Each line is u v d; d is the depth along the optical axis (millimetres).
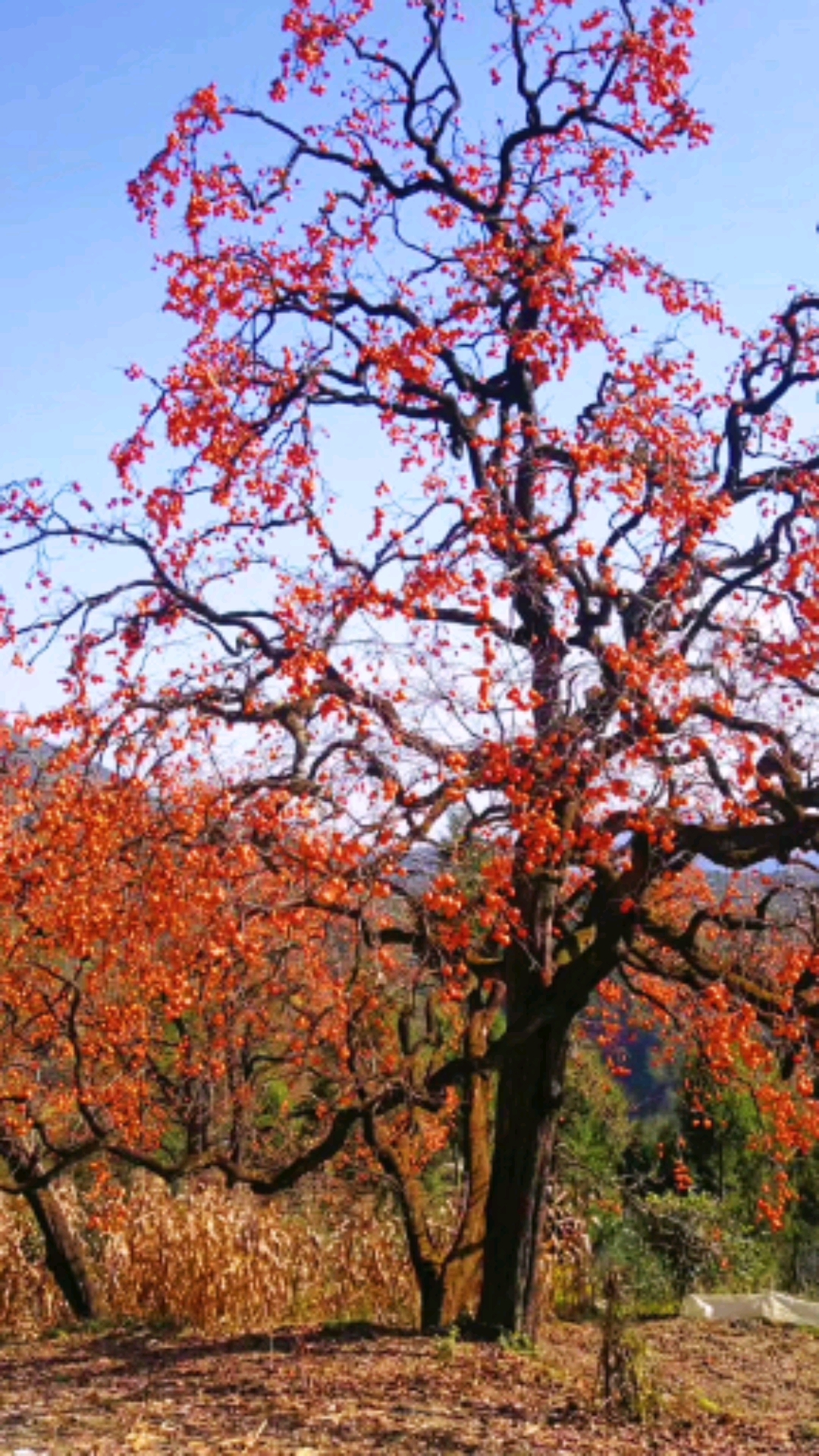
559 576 9359
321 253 11172
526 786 8148
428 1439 7379
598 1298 13312
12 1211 14172
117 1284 13164
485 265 10938
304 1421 7758
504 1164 10578
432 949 9109
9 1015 11492
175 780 9383
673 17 11375
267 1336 10977
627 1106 16984
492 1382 9000
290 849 8672
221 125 11148
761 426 10945
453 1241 11891
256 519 10484
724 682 8539
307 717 9141
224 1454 6969
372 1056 10578
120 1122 11352
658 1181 17344
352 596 8992
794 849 8742
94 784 9273
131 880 9086
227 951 8977
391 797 8172
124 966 10195
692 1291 14938
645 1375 8844
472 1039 10297
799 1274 17234
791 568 8984
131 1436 7352
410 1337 10523
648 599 9211
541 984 10125
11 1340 12352
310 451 10484
